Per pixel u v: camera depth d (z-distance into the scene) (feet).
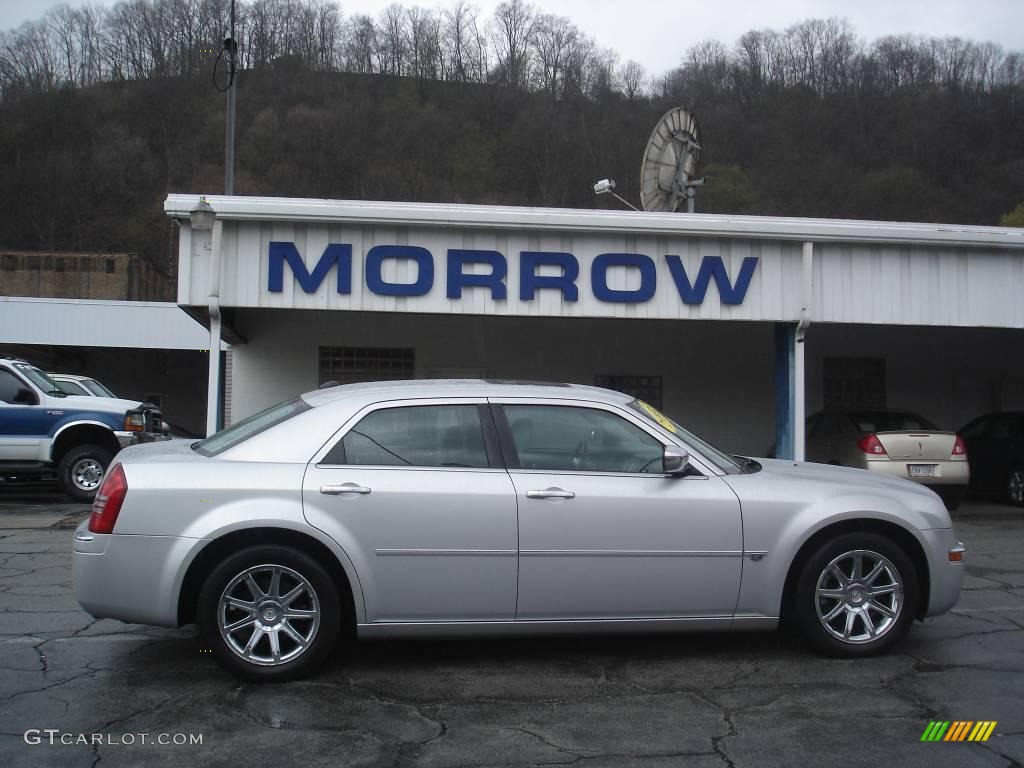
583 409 16.48
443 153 150.51
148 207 162.61
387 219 35.73
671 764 12.12
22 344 74.74
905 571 16.51
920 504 16.94
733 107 136.36
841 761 12.24
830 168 121.90
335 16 169.68
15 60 179.83
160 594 14.69
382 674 15.76
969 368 54.13
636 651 17.21
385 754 12.37
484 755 12.37
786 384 38.65
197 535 14.74
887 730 13.34
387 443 15.76
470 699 14.57
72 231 166.50
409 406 16.10
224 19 157.99
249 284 35.63
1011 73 129.39
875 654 16.65
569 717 13.82
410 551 15.12
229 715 13.74
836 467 19.08
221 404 35.45
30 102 175.42
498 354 50.70
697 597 15.81
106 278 106.83
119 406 41.39
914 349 53.78
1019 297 38.32
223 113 164.14
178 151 168.66
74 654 16.79
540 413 16.37
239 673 14.92
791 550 16.03
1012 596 22.17
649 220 36.52
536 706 14.28
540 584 15.40
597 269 36.91
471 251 36.47
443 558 15.20
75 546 15.19
